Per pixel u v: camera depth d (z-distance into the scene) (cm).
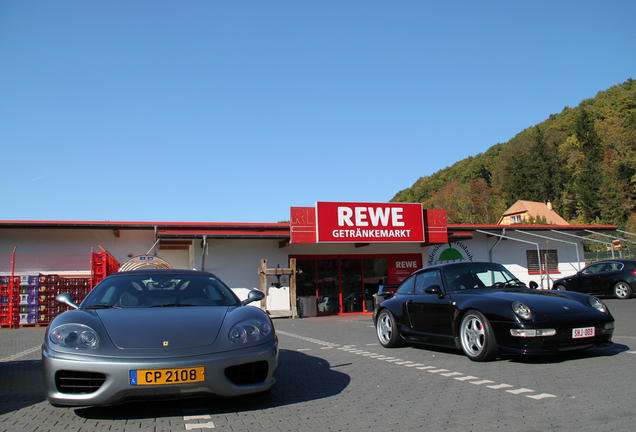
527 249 2203
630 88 8344
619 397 379
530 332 505
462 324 586
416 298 685
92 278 1405
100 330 354
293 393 431
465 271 676
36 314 1401
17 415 369
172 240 1650
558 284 1725
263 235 1625
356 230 1681
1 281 1395
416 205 1770
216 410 373
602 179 6588
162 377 325
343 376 509
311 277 1825
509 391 414
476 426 320
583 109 7988
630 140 6619
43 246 1538
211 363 336
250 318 390
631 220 5806
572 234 2283
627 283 1507
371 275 1916
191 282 475
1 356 742
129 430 321
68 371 332
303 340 879
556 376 466
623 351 595
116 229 1583
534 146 7750
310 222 1656
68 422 345
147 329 359
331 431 316
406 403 387
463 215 7606
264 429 321
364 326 1180
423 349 700
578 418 329
